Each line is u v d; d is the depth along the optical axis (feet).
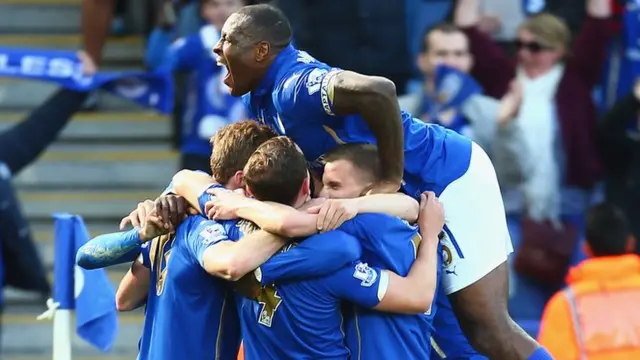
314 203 39.52
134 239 41.04
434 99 66.54
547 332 53.36
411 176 43.14
